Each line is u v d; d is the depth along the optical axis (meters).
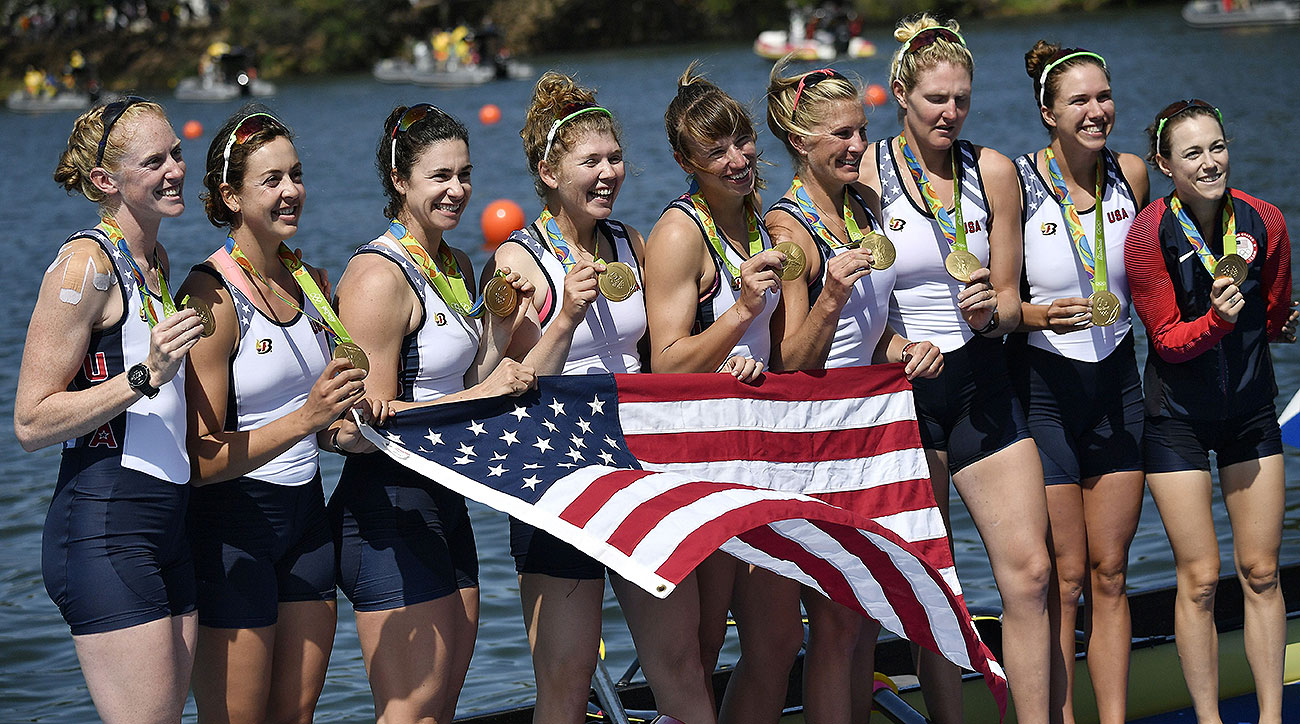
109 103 12.74
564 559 14.09
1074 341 16.86
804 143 15.43
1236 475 16.94
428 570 13.98
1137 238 16.70
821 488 15.73
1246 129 101.94
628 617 14.85
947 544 16.05
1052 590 17.14
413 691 13.97
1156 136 16.66
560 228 15.13
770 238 15.88
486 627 26.11
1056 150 17.11
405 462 13.58
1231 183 76.19
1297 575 22.06
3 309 61.28
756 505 13.23
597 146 14.48
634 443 14.96
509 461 13.95
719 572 15.76
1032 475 16.08
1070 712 17.34
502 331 14.89
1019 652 16.12
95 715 22.66
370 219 85.81
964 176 16.28
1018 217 16.67
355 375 12.83
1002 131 107.38
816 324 14.89
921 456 16.02
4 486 35.19
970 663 15.20
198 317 11.98
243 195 13.30
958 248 15.84
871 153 16.58
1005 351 17.61
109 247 12.52
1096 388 16.95
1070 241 16.98
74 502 12.55
